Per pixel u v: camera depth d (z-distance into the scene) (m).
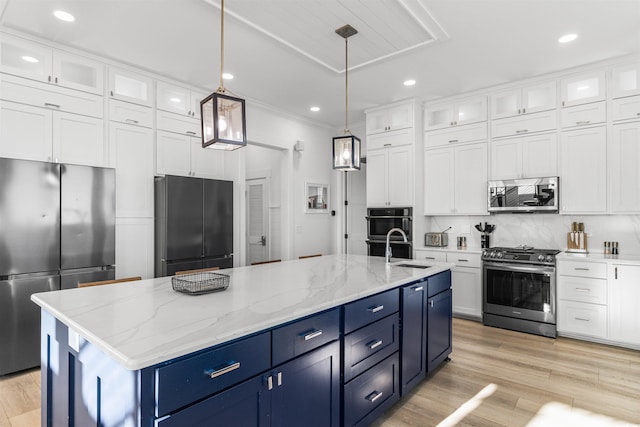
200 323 1.37
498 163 4.32
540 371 2.88
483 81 4.14
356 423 1.95
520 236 4.41
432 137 4.86
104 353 1.23
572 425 2.14
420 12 2.70
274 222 5.87
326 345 1.75
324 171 6.11
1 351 2.78
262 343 1.41
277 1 2.56
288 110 5.25
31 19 2.78
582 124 3.77
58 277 3.04
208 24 2.85
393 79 4.05
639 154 3.46
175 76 3.94
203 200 4.00
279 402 1.49
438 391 2.56
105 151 3.50
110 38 3.10
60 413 1.60
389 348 2.25
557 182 3.85
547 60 3.58
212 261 4.10
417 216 4.80
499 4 2.60
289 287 2.07
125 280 2.43
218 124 1.91
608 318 3.40
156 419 1.08
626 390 2.56
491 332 3.87
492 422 2.18
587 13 2.72
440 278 2.94
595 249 3.92
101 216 3.30
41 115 3.11
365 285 2.14
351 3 2.58
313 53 3.38
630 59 3.50
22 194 2.86
